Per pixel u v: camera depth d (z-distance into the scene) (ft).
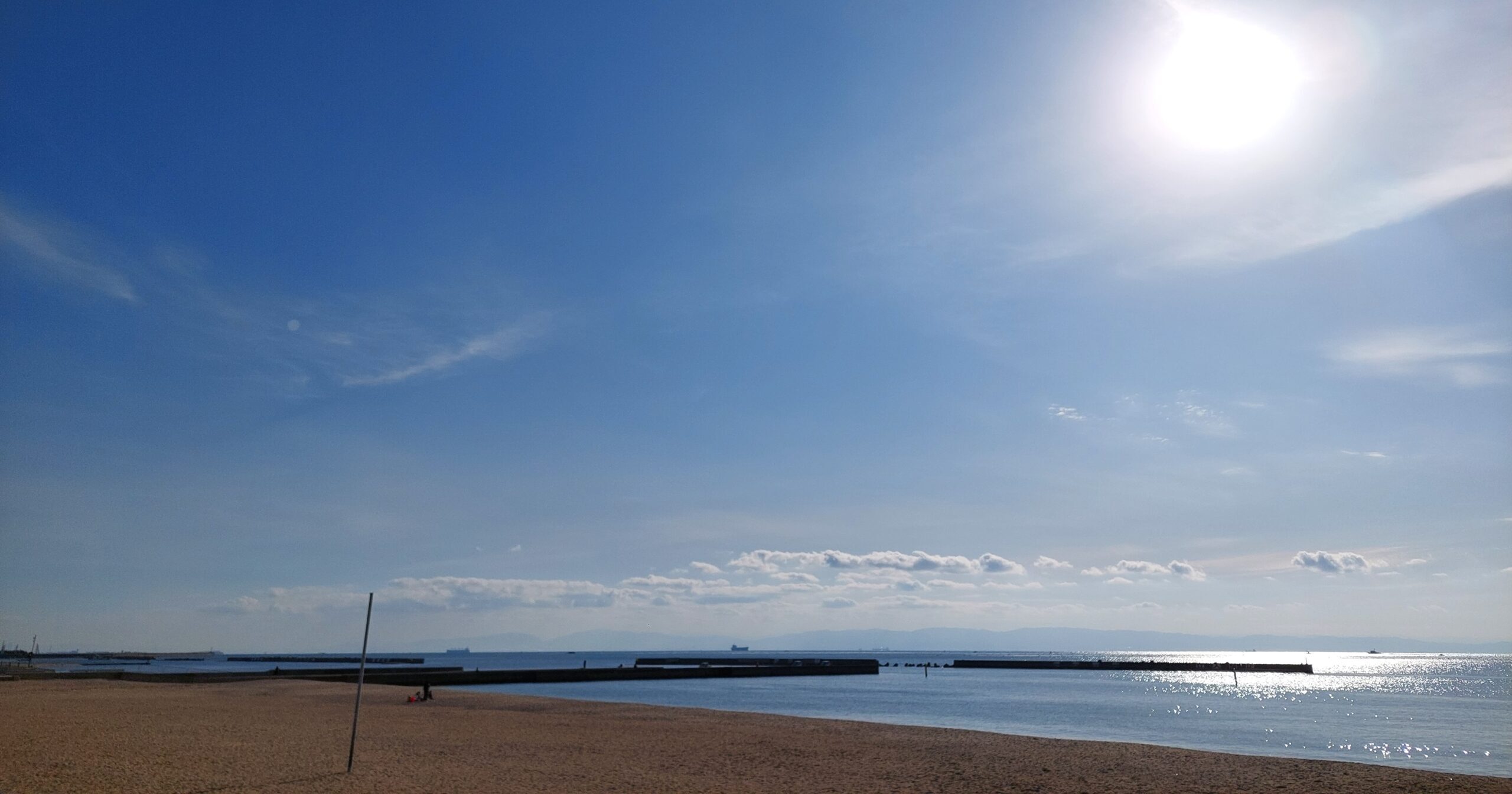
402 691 187.42
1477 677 469.57
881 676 398.62
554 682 308.40
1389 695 275.18
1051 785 65.16
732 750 83.71
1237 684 335.47
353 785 59.47
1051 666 478.59
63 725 97.76
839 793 60.95
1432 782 66.44
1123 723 157.38
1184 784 65.57
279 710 127.65
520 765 71.46
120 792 55.47
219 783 59.67
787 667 408.26
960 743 90.53
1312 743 129.70
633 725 108.27
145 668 506.89
